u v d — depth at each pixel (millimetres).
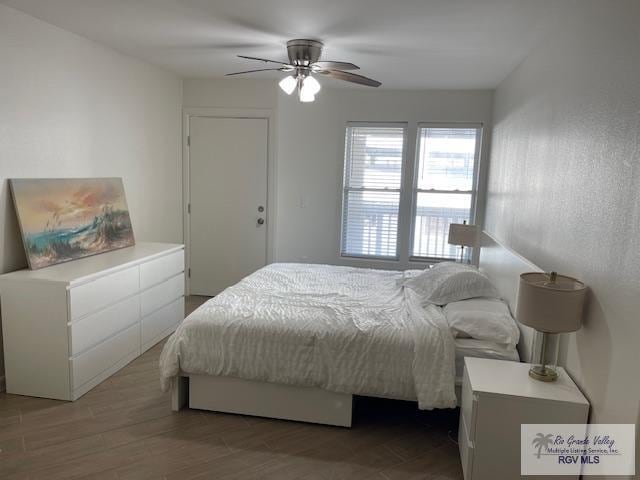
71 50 3471
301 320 2836
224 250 5387
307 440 2662
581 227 2172
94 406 2939
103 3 2811
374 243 5512
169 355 2818
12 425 2703
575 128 2322
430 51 3570
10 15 2943
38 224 3176
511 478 2125
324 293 3488
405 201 5332
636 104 1700
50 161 3348
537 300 2031
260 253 5348
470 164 5203
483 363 2406
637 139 1674
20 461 2385
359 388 2678
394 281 4023
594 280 1993
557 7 2543
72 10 2957
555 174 2600
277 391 2826
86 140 3695
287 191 5441
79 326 2975
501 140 4375
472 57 3682
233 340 2775
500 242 3818
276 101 5066
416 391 2607
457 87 4938
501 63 3812
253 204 5270
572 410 2008
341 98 5258
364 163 5395
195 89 5141
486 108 5039
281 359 2736
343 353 2686
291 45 3434
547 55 2924
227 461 2445
